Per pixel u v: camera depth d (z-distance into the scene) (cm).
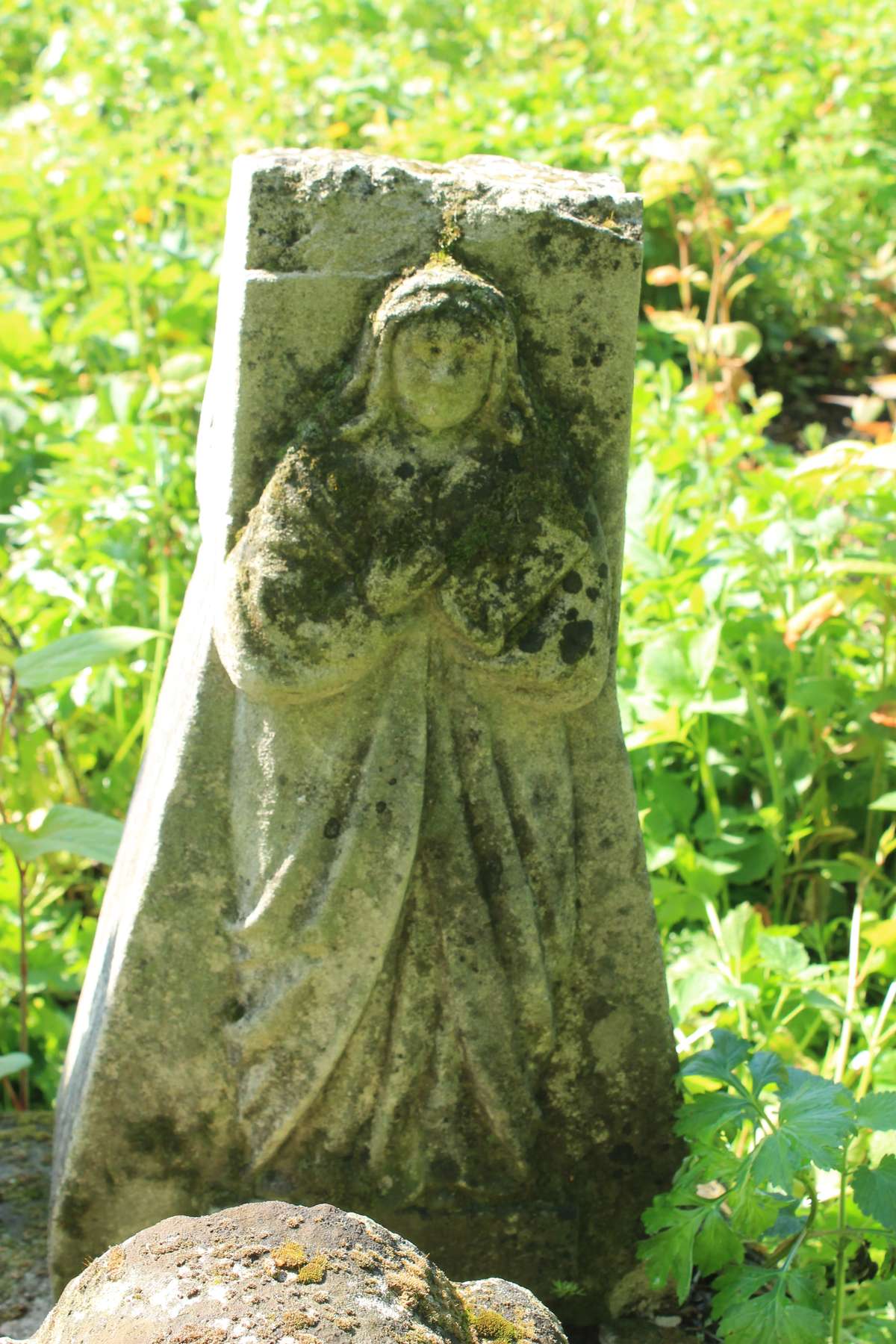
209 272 529
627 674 371
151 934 222
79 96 664
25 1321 236
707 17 832
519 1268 240
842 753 352
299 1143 232
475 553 206
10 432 463
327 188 200
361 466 203
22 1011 295
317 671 206
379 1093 229
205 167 636
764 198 645
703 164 471
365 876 215
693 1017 302
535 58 798
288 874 215
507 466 206
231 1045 227
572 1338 246
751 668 381
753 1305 217
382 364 200
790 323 639
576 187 211
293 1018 222
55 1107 274
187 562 420
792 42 797
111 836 276
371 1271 174
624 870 230
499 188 204
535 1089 237
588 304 207
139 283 519
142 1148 232
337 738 212
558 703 215
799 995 303
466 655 211
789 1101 222
